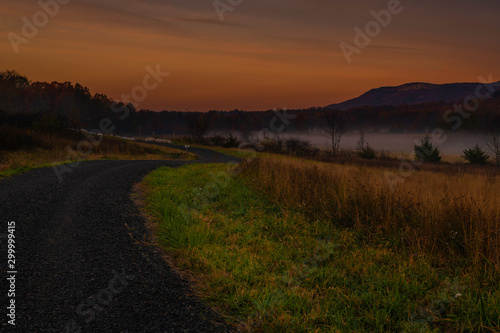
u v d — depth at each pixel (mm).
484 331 3012
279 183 9102
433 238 5129
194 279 4016
